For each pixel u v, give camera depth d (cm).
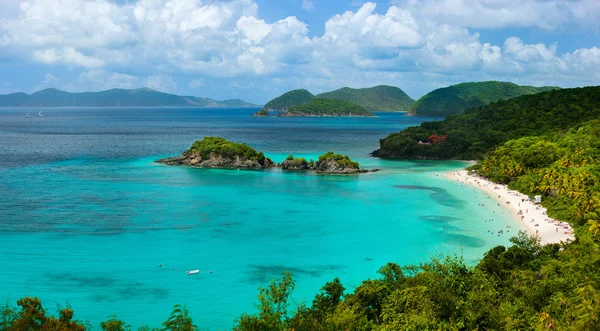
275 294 4962
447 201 12506
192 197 12800
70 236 9156
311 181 15600
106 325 4562
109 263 7831
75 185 14312
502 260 6831
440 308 4909
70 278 7225
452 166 19562
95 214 10806
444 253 8400
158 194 13150
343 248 8719
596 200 9562
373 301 5619
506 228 9906
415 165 19900
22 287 6875
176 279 7275
